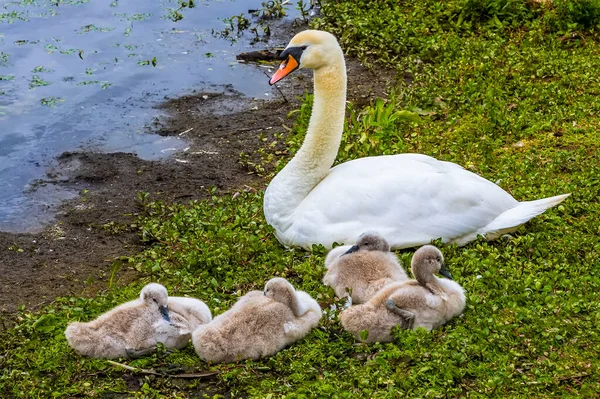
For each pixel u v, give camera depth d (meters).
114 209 11.08
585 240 9.43
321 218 9.23
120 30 16.73
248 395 7.40
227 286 8.92
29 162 12.30
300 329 7.84
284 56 9.77
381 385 7.39
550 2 16.19
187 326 7.88
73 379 7.63
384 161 9.60
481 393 7.26
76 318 8.47
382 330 7.80
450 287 8.14
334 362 7.65
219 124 13.39
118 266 9.12
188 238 9.85
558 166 11.21
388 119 12.25
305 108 12.99
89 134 13.12
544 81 13.80
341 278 8.53
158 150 12.64
